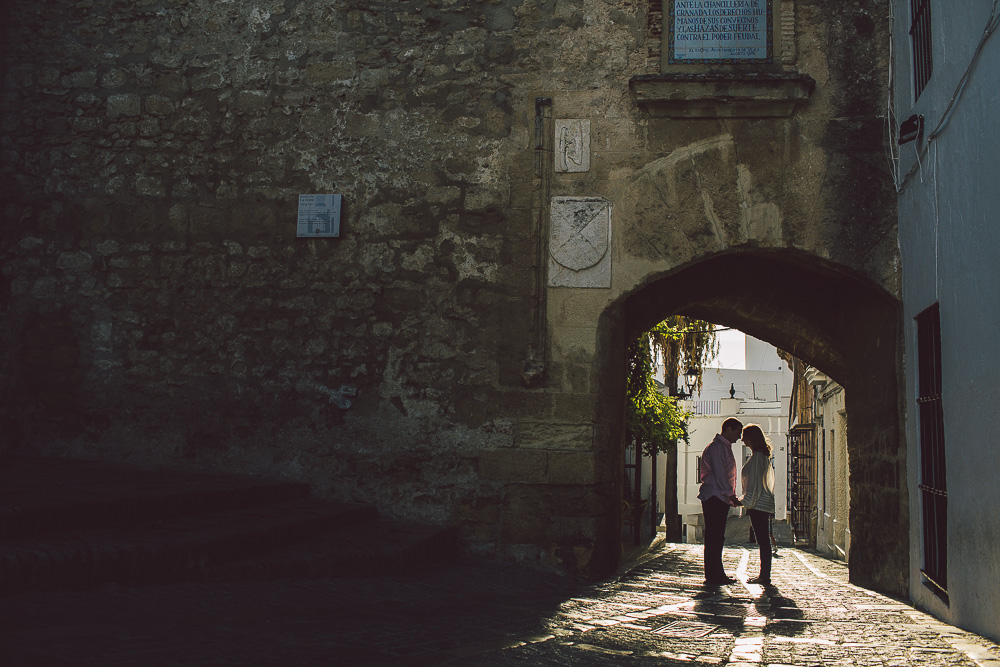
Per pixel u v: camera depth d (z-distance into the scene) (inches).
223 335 315.6
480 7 318.3
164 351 317.1
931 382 260.2
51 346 320.8
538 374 297.3
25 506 173.5
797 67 301.1
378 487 301.9
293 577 203.3
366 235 313.9
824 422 790.5
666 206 301.9
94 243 323.6
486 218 308.7
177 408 314.0
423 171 313.7
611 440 314.2
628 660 147.7
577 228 303.4
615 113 307.1
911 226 276.7
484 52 315.6
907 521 284.0
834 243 296.0
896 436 291.9
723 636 179.8
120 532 188.1
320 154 319.0
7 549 155.6
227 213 320.2
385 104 318.3
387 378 306.7
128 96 328.5
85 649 118.6
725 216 300.0
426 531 274.5
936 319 254.2
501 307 303.9
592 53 310.5
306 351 311.3
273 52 325.1
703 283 374.3
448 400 302.5
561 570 287.0
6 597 144.6
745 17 305.0
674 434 577.3
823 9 303.9
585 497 291.4
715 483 308.0
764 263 373.1
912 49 275.0
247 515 239.1
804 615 221.6
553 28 313.4
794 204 298.2
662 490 1390.3
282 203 318.7
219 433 311.4
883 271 293.9
